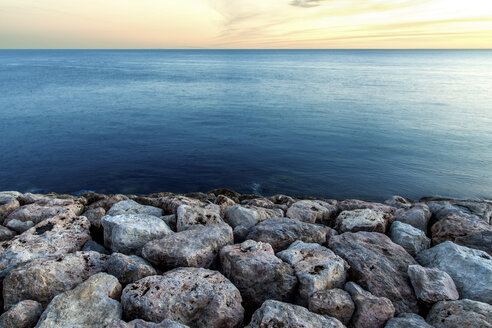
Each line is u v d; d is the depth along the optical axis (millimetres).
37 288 6059
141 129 35000
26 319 5359
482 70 123438
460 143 30141
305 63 185750
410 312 5996
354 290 6039
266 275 6219
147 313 5352
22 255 7121
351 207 10953
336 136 32844
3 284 6070
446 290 6039
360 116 42125
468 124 37344
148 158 26172
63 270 6461
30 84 70750
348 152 28000
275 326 5004
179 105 49562
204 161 25672
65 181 21672
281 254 7035
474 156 26734
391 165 24984
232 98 56344
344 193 20516
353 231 8820
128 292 5676
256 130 35188
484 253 7199
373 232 8273
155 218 8500
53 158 25750
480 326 5145
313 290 5910
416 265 6625
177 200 10258
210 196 14695
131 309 5516
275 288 6125
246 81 84125
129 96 57125
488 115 42031
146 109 46156
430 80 85188
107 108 46312
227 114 43469
